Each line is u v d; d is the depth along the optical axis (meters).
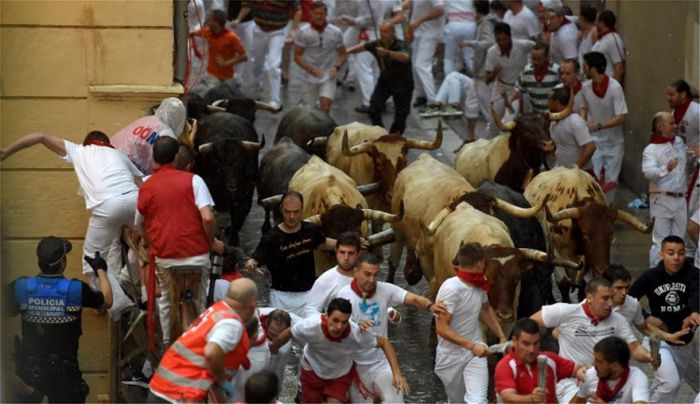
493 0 27.77
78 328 13.55
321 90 27.34
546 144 19.50
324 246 15.50
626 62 24.55
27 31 15.24
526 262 15.52
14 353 13.44
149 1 15.28
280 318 13.29
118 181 14.34
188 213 13.29
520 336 12.13
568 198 17.64
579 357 13.29
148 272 13.51
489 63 25.36
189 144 16.75
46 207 15.43
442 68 31.50
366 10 28.56
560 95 20.80
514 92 24.45
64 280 13.39
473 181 20.42
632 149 24.20
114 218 14.27
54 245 13.39
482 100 26.08
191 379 11.66
